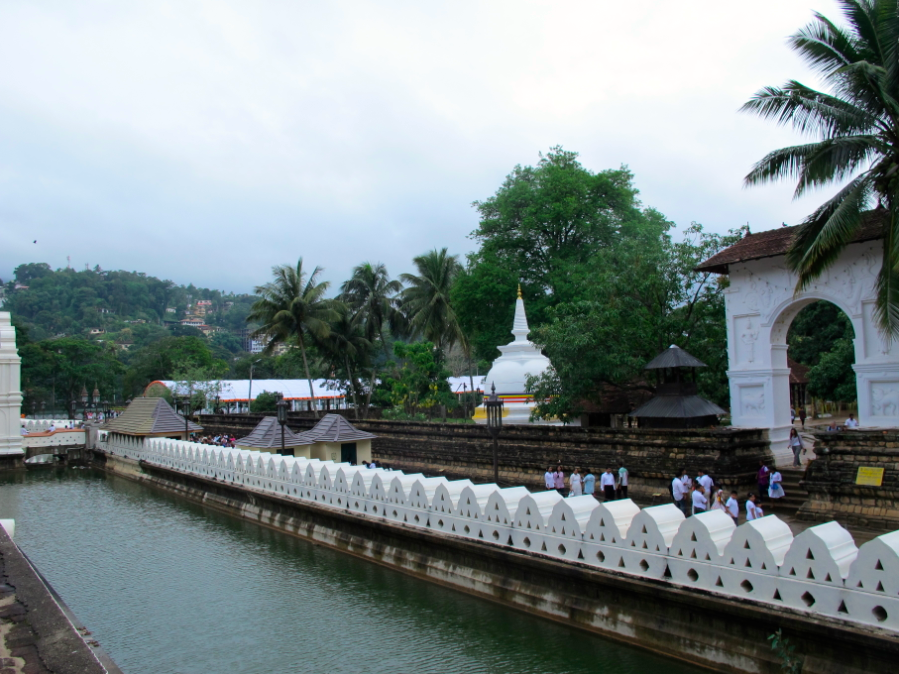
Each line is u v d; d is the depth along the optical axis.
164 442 37.59
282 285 53.06
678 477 19.70
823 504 17.20
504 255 47.78
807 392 44.59
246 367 102.75
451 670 11.71
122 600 16.69
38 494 35.62
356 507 19.78
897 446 15.88
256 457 26.56
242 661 12.72
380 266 60.06
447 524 16.14
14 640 7.59
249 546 21.52
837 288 20.11
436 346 57.59
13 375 47.94
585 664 11.41
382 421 34.16
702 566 10.87
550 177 44.97
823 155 16.23
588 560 12.69
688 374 24.39
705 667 10.39
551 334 26.80
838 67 17.20
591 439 23.17
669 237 37.50
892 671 8.38
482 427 28.05
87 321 190.25
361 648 12.92
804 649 9.31
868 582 8.87
